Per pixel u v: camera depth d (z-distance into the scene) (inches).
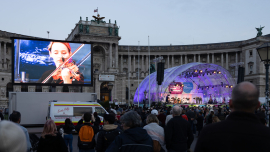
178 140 458.9
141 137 332.8
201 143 204.5
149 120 458.0
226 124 203.9
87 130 517.3
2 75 3595.0
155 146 425.7
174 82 3681.1
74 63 2394.2
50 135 402.3
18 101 1423.5
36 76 2245.3
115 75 4106.8
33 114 1438.2
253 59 4643.2
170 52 5187.0
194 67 3002.0
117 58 4598.9
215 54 5152.6
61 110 1250.6
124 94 4328.3
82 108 1284.4
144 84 3614.7
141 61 5191.9
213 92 3703.3
